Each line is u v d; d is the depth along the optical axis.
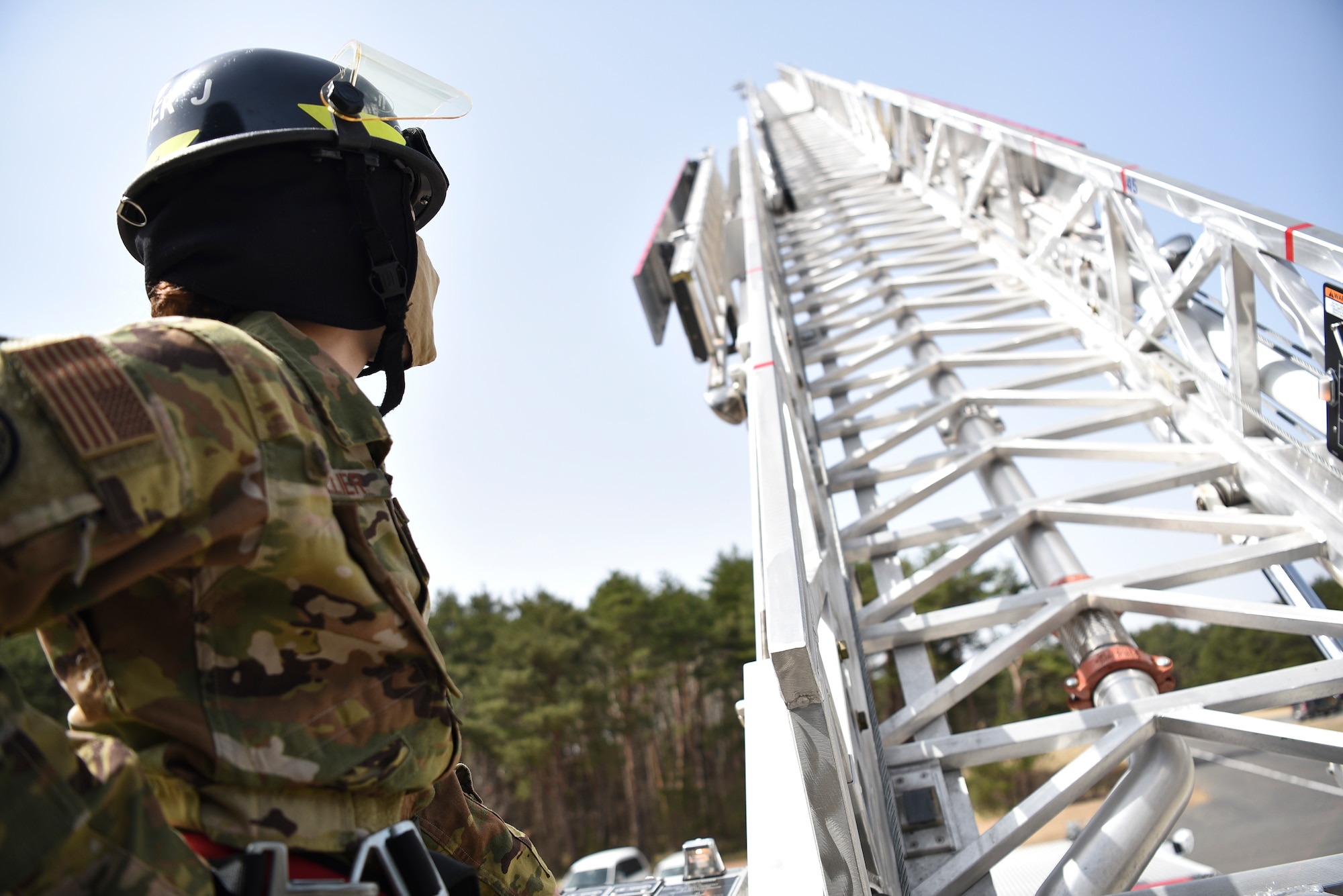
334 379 1.05
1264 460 3.41
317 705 0.92
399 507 1.10
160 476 0.77
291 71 1.18
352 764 0.92
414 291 1.31
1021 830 2.36
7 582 0.69
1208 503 3.72
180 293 1.11
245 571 0.89
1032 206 6.05
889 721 2.87
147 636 0.89
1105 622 3.07
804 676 1.37
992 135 5.83
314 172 1.14
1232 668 33.41
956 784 2.61
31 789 0.70
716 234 6.96
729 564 41.88
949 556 3.53
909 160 8.98
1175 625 37.81
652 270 5.82
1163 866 5.00
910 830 2.49
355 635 0.94
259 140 1.09
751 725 1.35
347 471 1.00
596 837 37.81
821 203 9.72
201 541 0.80
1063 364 4.86
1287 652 32.38
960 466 4.16
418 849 0.95
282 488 0.87
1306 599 3.40
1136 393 4.25
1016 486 4.17
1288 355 3.26
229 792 0.87
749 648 38.72
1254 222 2.86
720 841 36.31
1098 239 5.25
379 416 1.08
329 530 0.92
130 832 0.74
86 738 0.81
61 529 0.71
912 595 3.48
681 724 41.03
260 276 1.08
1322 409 3.00
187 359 0.84
